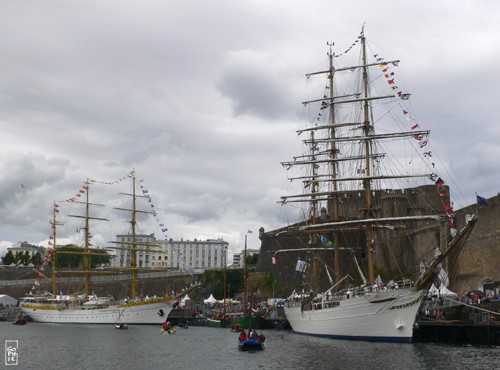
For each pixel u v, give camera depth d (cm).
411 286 6594
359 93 8744
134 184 12656
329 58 9494
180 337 8475
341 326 7312
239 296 15275
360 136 8462
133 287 12344
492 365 4844
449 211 6544
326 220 10162
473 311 6762
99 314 11794
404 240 11562
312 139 10669
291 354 6019
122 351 6475
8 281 17850
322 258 10912
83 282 16938
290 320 9306
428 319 7200
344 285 10212
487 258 8888
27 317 12862
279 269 14550
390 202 11800
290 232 10006
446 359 5216
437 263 6378
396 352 5766
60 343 7375
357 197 10675
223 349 6688
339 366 5006
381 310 6694
